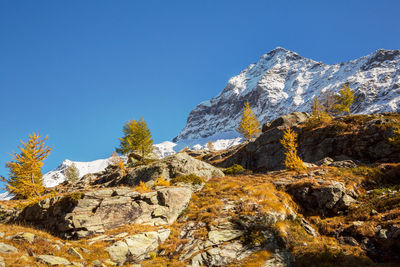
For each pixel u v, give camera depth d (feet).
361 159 88.28
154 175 85.20
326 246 44.21
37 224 49.96
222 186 71.46
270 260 40.37
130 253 40.68
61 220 46.47
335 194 58.80
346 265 38.19
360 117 107.45
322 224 53.21
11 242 36.27
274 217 49.65
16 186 91.86
